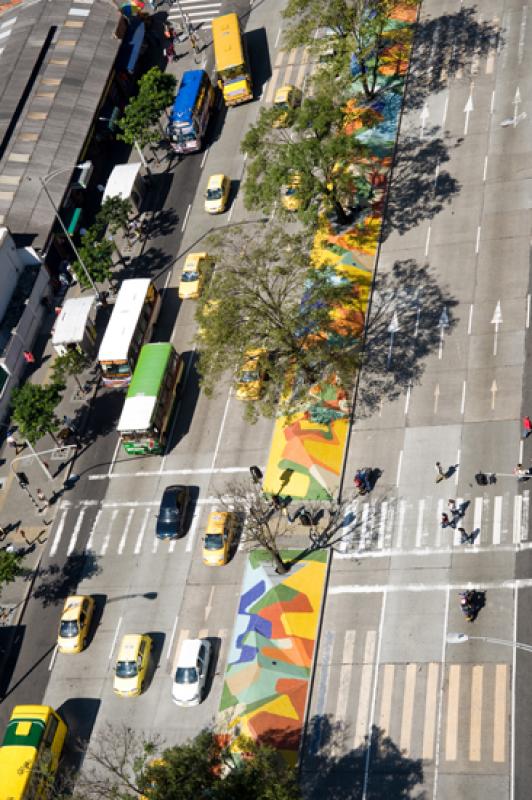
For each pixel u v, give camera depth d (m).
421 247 80.50
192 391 79.38
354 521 66.69
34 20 109.31
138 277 89.44
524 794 52.00
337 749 57.19
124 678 63.56
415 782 54.41
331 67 89.44
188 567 69.12
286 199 86.62
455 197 82.88
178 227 92.19
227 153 96.88
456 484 65.88
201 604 66.88
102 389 82.31
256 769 49.78
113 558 71.62
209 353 70.56
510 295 74.50
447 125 88.62
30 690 66.56
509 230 78.75
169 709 62.38
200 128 96.75
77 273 86.94
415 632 60.22
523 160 83.00
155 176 97.62
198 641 63.31
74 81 101.56
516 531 62.22
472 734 55.06
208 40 109.06
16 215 91.50
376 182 86.44
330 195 79.50
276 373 70.75
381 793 54.66
